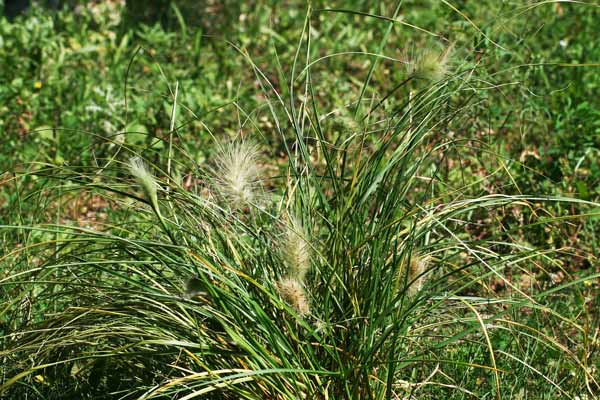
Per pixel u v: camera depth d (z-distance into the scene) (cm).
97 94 880
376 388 412
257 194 427
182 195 429
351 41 1111
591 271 605
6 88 896
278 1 1309
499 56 794
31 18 1096
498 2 1067
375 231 409
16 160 789
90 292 432
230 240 424
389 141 429
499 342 505
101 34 1138
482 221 666
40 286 506
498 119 782
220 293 380
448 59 429
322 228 459
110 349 440
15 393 448
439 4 1140
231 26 1234
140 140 820
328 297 401
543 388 476
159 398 417
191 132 851
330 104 934
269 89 1002
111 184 429
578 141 750
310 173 458
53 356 446
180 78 964
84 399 445
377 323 385
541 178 725
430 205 489
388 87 958
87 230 391
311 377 403
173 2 1185
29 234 501
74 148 788
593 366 488
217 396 408
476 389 472
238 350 397
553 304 557
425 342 471
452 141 454
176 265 412
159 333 399
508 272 615
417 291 417
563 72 947
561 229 671
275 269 412
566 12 1164
